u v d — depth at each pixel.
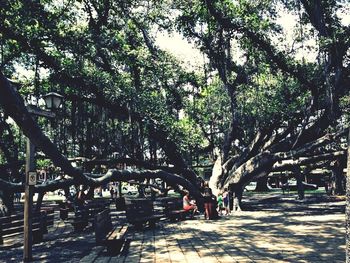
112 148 23.42
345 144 20.94
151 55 21.02
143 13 21.17
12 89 7.58
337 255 7.62
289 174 44.38
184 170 23.23
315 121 21.28
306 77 20.09
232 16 19.36
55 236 12.42
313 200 25.59
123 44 19.25
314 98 20.06
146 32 22.28
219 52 21.50
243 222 14.50
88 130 22.31
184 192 20.19
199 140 24.80
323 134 21.56
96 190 52.22
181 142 22.78
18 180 22.09
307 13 19.38
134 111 20.52
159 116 21.33
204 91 25.80
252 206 22.41
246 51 21.77
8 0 11.25
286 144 22.56
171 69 22.17
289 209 19.58
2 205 19.06
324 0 19.41
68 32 16.17
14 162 21.33
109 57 19.62
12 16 12.23
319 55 18.83
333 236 10.23
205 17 20.36
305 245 8.89
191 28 21.22
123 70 21.70
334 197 27.28
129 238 11.00
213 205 16.34
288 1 19.84
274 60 19.95
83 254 8.94
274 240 9.80
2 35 14.55
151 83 22.02
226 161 24.28
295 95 22.80
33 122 8.27
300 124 23.02
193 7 20.50
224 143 24.39
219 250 8.55
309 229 11.77
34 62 19.22
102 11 18.38
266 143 23.84
